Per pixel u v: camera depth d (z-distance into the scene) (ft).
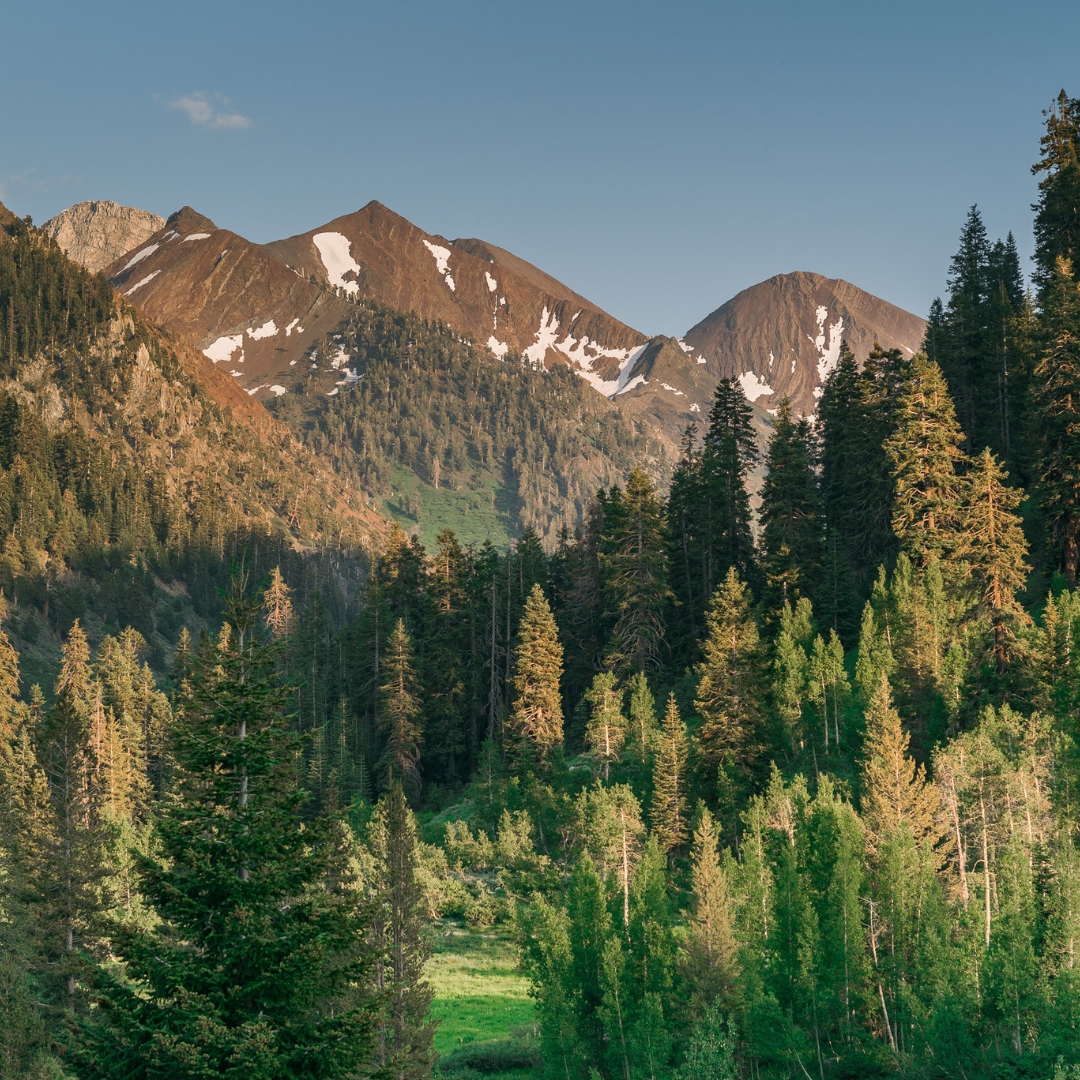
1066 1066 104.99
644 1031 124.36
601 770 236.84
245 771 61.52
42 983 111.75
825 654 207.41
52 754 127.75
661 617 271.90
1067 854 129.90
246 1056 51.62
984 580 192.75
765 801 179.22
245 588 65.10
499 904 214.48
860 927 132.46
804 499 270.05
